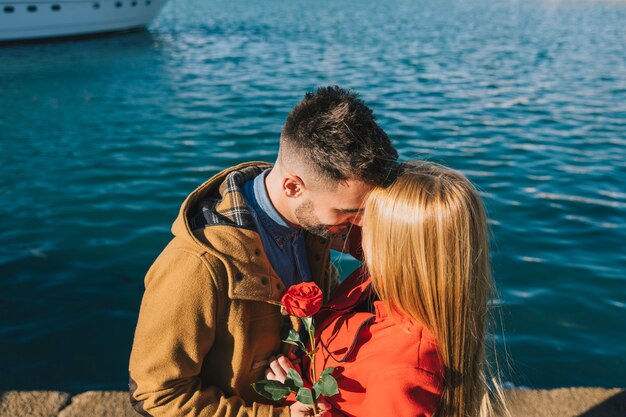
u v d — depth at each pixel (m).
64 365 3.69
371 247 1.53
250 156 7.97
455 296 1.46
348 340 1.60
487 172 7.24
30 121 9.83
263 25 24.23
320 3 35.66
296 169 1.50
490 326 1.82
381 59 16.19
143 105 10.99
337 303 1.71
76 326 4.05
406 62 15.73
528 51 17.98
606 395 2.73
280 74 14.06
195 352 1.51
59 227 5.59
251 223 1.58
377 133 1.49
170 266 1.51
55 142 8.55
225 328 1.55
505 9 33.88
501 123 9.70
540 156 7.94
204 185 1.66
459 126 9.48
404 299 1.50
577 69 15.02
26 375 3.60
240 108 10.73
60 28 19.19
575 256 5.00
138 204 6.20
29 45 18.78
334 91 1.53
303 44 18.98
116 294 4.43
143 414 1.59
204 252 1.50
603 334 3.97
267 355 1.67
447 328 1.49
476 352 1.54
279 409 1.60
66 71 14.66
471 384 1.54
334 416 1.58
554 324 4.05
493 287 1.72
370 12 30.48
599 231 5.50
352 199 1.51
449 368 1.51
